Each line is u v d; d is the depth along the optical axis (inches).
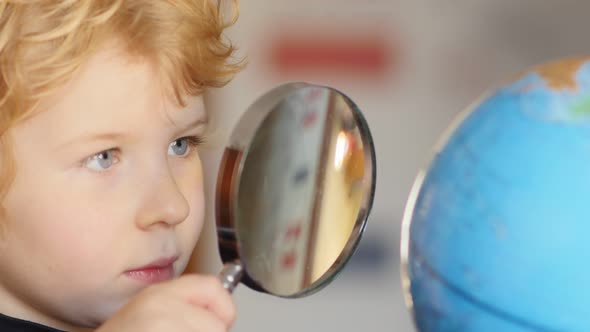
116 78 43.0
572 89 32.2
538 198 30.2
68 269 43.6
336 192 36.9
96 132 42.7
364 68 128.8
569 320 29.4
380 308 126.3
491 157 31.6
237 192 35.1
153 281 44.1
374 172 37.4
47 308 45.1
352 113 37.4
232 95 124.5
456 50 130.3
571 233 29.5
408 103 129.3
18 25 42.9
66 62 42.2
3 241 44.4
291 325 125.1
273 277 35.6
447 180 32.4
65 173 43.1
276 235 35.8
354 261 126.6
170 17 45.3
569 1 131.6
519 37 131.3
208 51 47.8
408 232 33.6
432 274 32.1
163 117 44.0
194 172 46.6
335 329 125.7
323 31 127.8
